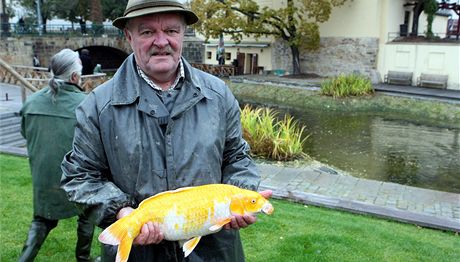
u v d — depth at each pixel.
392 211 4.65
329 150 10.57
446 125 13.86
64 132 2.72
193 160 1.58
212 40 29.88
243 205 1.48
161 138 1.57
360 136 12.23
